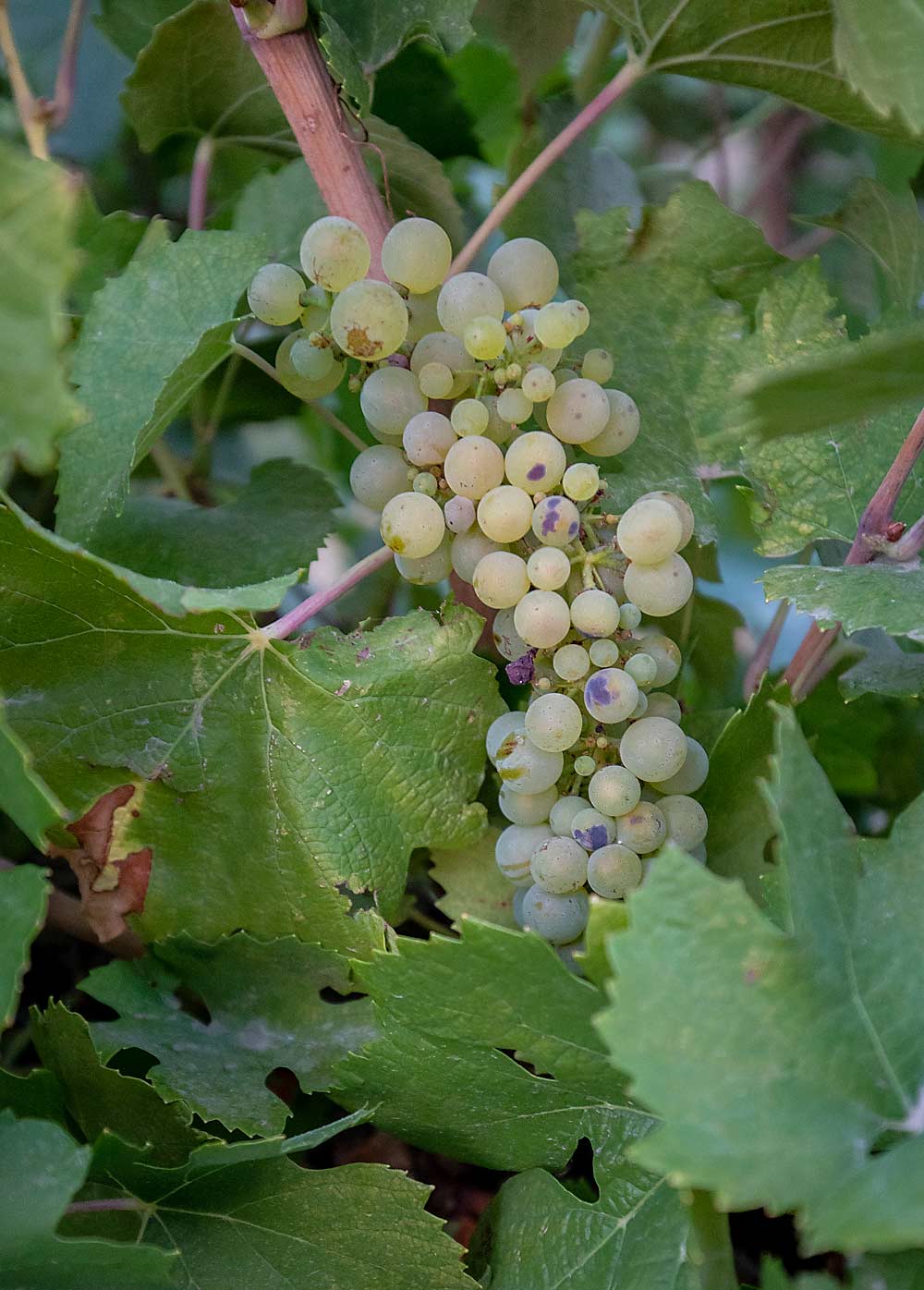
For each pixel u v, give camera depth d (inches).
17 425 17.0
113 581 19.8
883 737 25.5
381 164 24.6
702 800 21.1
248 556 23.6
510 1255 19.8
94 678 20.7
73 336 22.7
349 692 20.8
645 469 22.7
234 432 30.9
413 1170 23.5
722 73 22.5
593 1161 19.6
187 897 21.3
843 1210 15.7
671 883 16.8
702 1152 16.0
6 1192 17.7
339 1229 19.5
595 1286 19.2
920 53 18.7
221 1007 21.5
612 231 23.2
